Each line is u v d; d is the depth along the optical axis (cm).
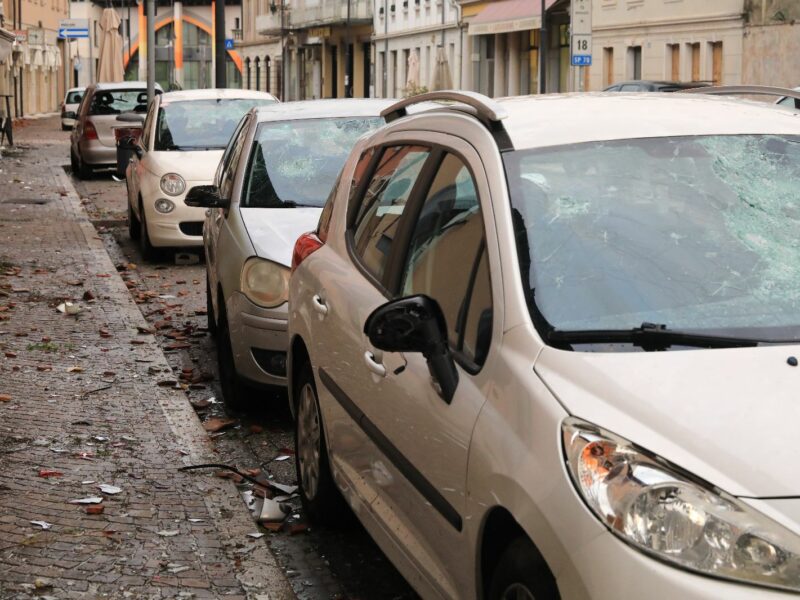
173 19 12650
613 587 319
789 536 313
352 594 550
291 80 9319
